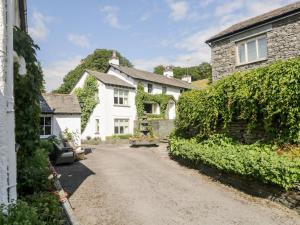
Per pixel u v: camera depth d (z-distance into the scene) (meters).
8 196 4.99
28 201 6.18
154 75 42.81
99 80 32.72
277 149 9.57
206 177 11.96
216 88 13.41
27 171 7.18
